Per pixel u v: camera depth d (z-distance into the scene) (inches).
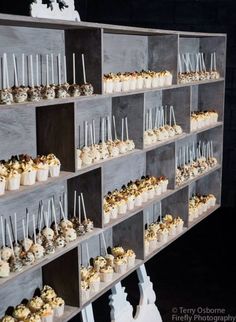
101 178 113.0
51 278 111.9
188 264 184.7
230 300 159.6
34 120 105.5
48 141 105.3
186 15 230.7
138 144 129.0
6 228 101.9
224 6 228.7
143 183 138.8
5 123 98.9
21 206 104.9
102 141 122.4
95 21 233.0
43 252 100.0
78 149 113.4
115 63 131.3
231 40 231.0
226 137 237.8
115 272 124.6
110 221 119.7
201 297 160.9
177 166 164.1
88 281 114.2
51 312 102.8
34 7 102.6
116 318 119.8
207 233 213.6
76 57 111.0
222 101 172.2
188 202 155.1
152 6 230.5
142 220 131.3
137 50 139.6
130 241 133.8
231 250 197.6
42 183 96.7
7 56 98.5
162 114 151.9
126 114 129.0
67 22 97.5
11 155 101.1
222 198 241.6
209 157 177.6
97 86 110.0
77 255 107.9
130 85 123.8
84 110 120.8
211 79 162.7
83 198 115.6
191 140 175.6
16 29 99.7
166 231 144.7
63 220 111.9
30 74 104.1
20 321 100.1
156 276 174.2
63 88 101.9
